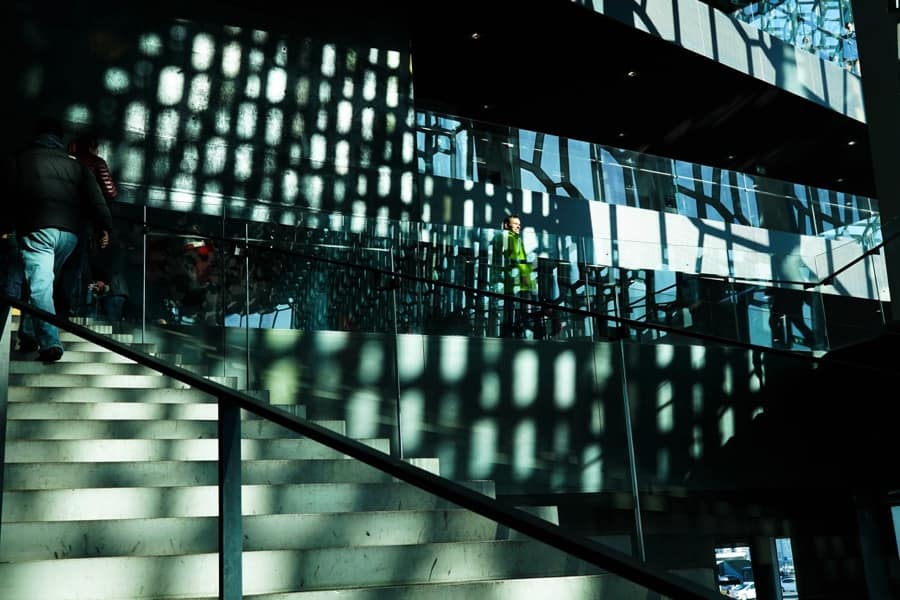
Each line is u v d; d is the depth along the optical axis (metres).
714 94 17.67
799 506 11.16
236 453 2.06
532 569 3.68
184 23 11.53
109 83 10.90
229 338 7.52
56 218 5.34
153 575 3.07
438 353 8.57
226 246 7.73
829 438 10.83
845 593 11.44
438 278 8.83
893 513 11.08
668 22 15.31
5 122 10.21
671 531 9.80
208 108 11.45
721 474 10.01
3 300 2.94
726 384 10.26
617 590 3.45
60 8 10.80
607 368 9.46
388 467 1.67
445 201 12.70
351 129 12.38
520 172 13.34
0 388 2.92
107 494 3.66
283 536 3.58
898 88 10.41
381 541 3.76
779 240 15.67
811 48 18.47
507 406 8.80
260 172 11.62
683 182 14.84
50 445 4.21
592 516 9.15
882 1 10.63
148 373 6.05
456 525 3.93
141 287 7.29
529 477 8.72
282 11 12.25
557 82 17.11
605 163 14.14
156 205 8.34
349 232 8.47
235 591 1.98
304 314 7.94
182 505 3.77
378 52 12.87
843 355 10.88
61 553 3.26
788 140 20.30
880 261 10.61
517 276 9.26
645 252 10.44
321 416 7.78
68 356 6.10
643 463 9.46
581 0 13.92
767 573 11.20
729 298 10.63
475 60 16.12
